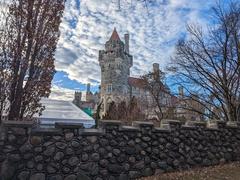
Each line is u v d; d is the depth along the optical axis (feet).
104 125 33.96
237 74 70.90
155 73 118.32
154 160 36.47
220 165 41.52
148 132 36.88
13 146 29.04
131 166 34.58
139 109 118.01
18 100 33.45
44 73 35.42
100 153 32.94
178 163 38.29
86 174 31.63
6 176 28.19
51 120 54.95
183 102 84.43
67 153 31.17
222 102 71.10
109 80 295.89
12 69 33.76
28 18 35.32
